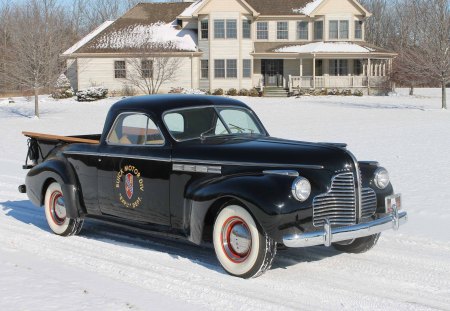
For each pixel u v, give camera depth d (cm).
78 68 4709
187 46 4778
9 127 2861
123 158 726
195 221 638
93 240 778
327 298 546
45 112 3678
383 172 670
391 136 2195
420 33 3966
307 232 592
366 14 5034
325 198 609
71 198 781
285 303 531
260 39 5047
